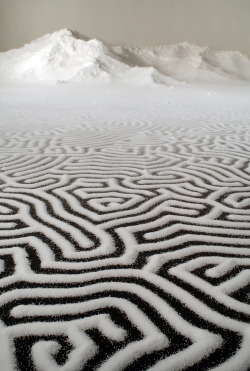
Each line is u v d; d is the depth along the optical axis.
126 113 7.42
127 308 1.31
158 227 1.98
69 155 3.73
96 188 2.66
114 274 1.52
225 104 9.39
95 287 1.43
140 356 1.10
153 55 24.12
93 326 1.22
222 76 21.53
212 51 25.22
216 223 2.04
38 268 1.57
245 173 3.08
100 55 19.91
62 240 1.82
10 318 1.26
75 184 2.75
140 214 2.16
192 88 16.47
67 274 1.52
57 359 1.09
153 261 1.62
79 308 1.31
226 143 4.41
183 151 3.96
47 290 1.42
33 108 8.02
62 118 6.55
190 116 7.00
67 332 1.20
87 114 7.17
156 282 1.47
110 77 18.08
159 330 1.20
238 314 1.28
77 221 2.05
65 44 20.77
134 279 1.49
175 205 2.32
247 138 4.71
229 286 1.44
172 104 9.42
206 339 1.16
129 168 3.24
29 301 1.35
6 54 22.12
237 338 1.17
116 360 1.08
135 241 1.81
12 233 1.90
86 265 1.59
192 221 2.06
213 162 3.46
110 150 3.99
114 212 2.19
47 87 15.91
